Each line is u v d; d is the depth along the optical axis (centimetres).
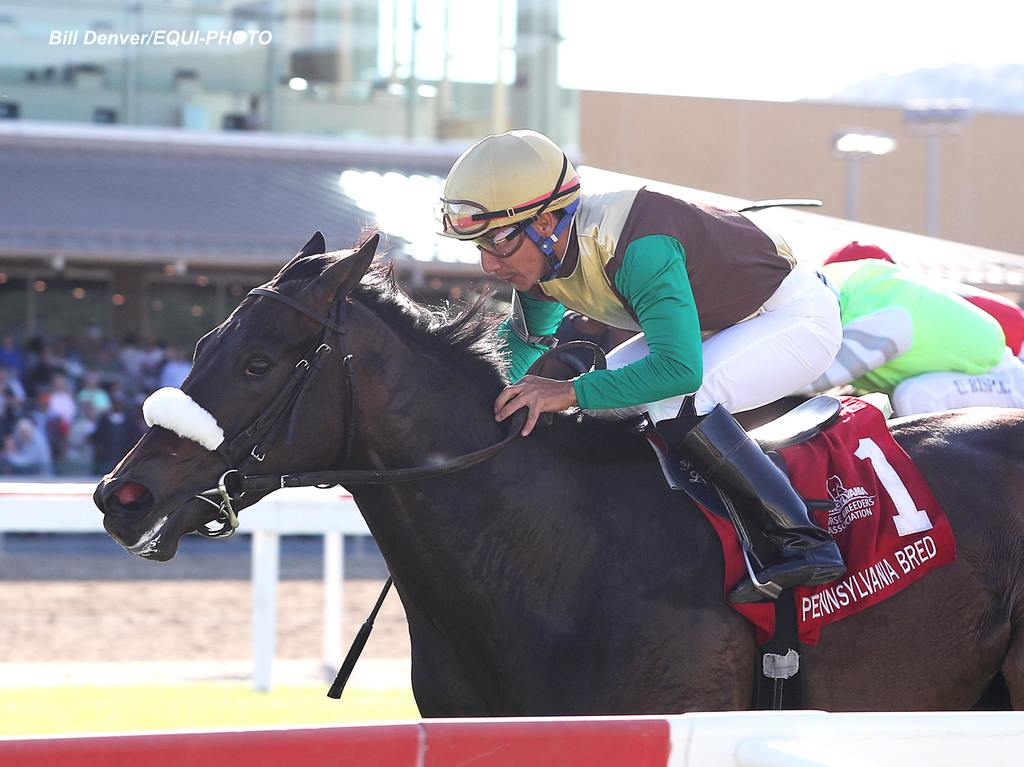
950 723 596
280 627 2439
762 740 570
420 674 891
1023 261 4431
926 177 6900
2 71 4541
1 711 1628
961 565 875
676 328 834
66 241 3972
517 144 863
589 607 827
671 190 923
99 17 4600
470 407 861
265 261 4091
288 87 4812
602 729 565
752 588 820
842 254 1352
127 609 2614
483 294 911
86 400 3581
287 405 807
